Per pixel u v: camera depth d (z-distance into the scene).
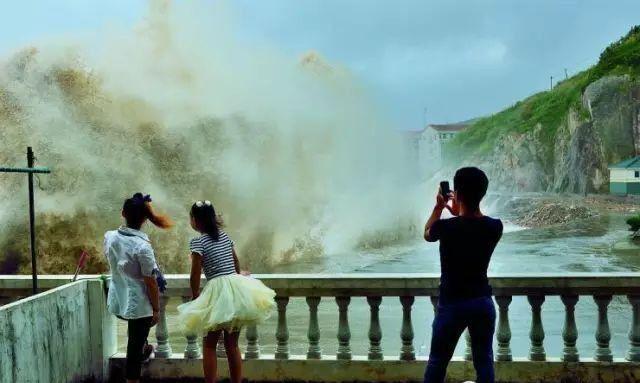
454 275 4.16
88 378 5.41
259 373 5.59
